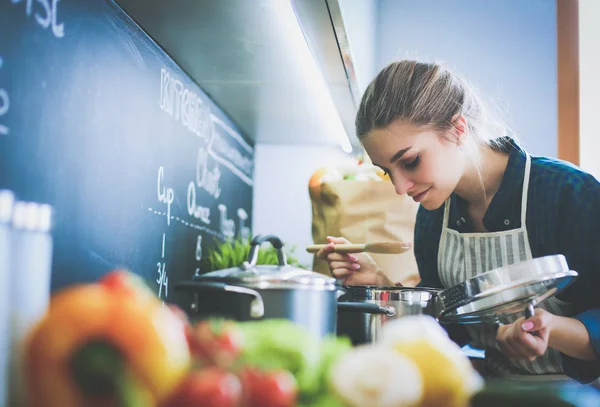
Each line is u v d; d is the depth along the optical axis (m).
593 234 1.29
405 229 1.95
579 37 2.78
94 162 1.12
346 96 1.75
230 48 1.47
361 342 1.23
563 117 2.76
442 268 1.56
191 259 1.79
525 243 1.41
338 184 1.97
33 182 0.90
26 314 0.86
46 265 0.93
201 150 1.88
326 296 0.99
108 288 0.49
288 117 2.18
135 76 1.32
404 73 1.29
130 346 0.44
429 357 0.58
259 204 2.65
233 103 2.02
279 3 1.15
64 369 0.43
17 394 0.79
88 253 1.09
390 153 1.29
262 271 0.99
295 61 1.54
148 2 1.20
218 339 0.57
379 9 2.93
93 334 0.44
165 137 1.54
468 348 1.74
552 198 1.35
